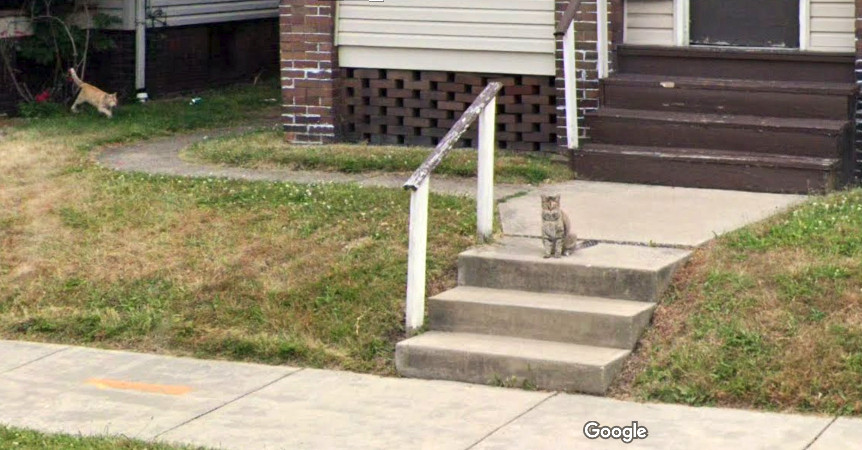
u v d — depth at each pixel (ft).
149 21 46.44
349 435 19.34
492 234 25.40
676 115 30.50
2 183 32.19
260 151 33.63
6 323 25.41
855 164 29.60
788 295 21.79
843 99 29.12
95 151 35.86
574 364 20.88
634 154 29.68
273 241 26.68
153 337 24.38
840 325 20.76
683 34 31.73
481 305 22.75
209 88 50.11
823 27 30.14
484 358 21.53
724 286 22.43
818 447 18.01
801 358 20.26
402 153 32.48
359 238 26.45
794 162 28.19
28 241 28.37
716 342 21.09
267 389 21.67
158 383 22.21
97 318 25.05
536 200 28.19
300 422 20.01
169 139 38.29
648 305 22.36
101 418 20.56
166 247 27.20
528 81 33.04
